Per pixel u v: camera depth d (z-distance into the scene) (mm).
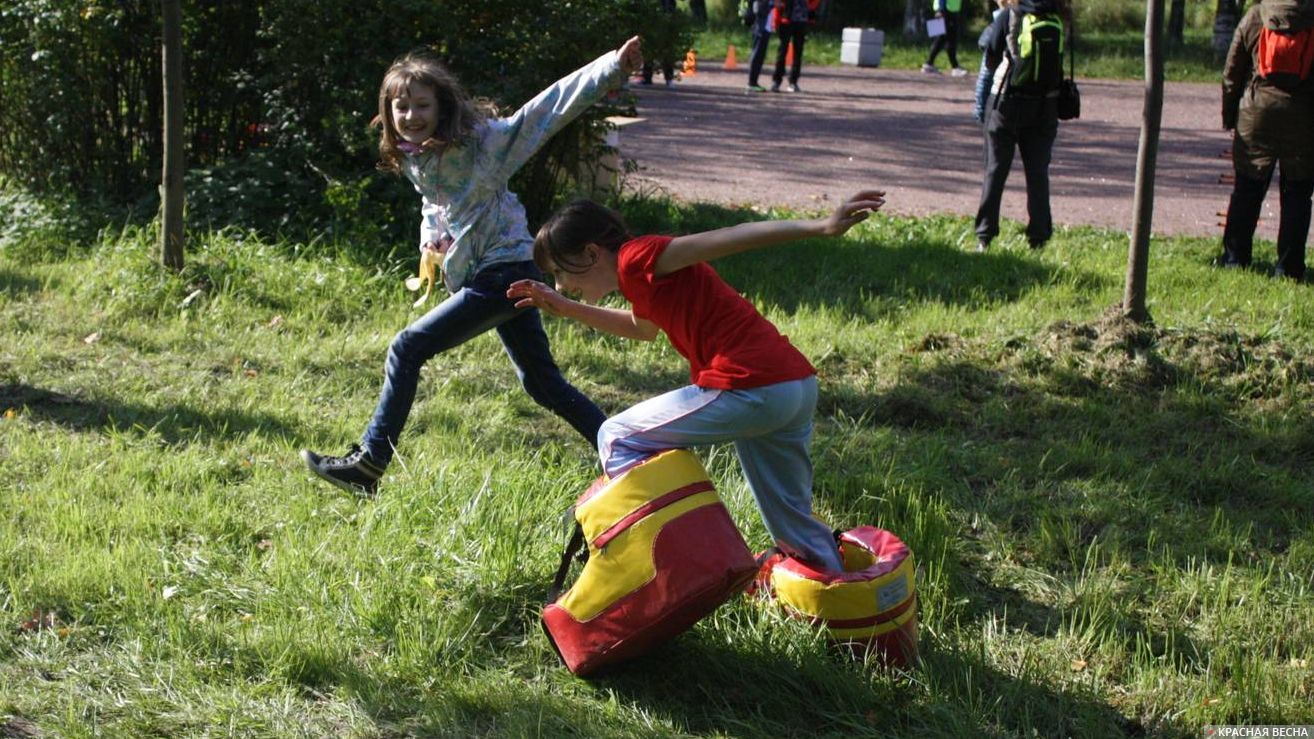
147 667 3871
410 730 3656
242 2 9016
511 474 5078
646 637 3781
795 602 4062
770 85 22719
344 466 4781
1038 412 6328
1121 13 35125
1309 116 8789
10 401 5953
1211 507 5375
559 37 8508
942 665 4027
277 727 3613
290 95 8844
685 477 3812
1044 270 8992
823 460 5617
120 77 9102
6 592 4242
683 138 16031
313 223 8523
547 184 9336
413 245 8328
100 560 4387
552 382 5074
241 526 4805
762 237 3629
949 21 25422
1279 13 8648
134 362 6570
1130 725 3826
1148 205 6969
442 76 4648
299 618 4160
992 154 9594
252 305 7426
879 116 18906
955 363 6840
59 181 9250
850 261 9148
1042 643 4230
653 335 4207
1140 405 6387
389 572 4379
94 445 5461
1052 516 5188
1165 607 4496
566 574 4262
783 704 3830
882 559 4074
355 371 6598
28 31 9016
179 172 7508
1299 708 3873
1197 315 7793
